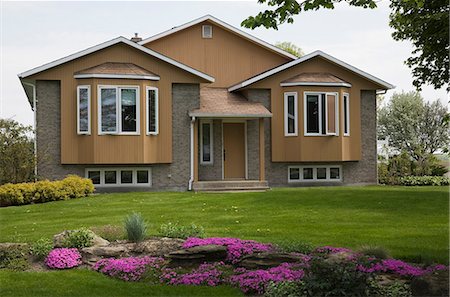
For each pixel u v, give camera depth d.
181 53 26.72
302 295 7.43
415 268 8.62
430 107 45.00
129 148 22.17
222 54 27.06
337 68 25.58
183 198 19.02
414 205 16.45
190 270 9.26
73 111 22.25
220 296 8.00
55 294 8.09
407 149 44.94
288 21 9.73
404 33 20.03
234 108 23.75
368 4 9.81
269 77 24.86
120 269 9.24
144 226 11.25
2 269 9.69
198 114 22.86
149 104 22.67
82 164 22.27
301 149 24.47
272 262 9.12
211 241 10.34
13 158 20.62
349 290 7.32
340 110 24.89
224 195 19.70
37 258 10.19
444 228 12.72
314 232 12.41
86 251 10.23
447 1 18.23
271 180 24.95
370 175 26.17
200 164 24.42
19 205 18.58
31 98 28.58
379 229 12.68
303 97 24.48
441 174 28.77
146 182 23.19
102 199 19.00
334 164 25.66
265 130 24.91
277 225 13.41
